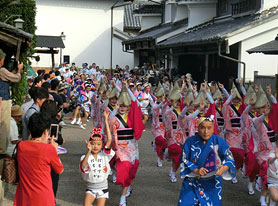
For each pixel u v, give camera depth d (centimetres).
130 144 751
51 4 3631
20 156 493
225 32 1870
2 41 1035
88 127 1681
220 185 597
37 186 488
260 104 758
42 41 2958
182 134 902
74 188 838
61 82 2047
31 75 1700
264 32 1902
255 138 784
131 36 3781
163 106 934
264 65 1939
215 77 2225
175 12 3058
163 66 2991
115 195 812
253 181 832
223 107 882
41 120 501
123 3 3762
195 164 590
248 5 2095
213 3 2570
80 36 3719
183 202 596
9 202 728
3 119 696
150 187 867
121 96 739
